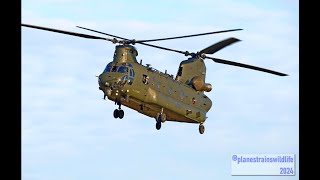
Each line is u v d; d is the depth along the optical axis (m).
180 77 142.88
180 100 137.00
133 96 124.12
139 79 123.75
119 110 123.56
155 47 131.88
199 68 145.38
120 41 125.19
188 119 141.62
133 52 124.56
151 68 128.88
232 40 132.62
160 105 129.75
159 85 129.75
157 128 131.38
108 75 120.56
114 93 121.38
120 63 122.31
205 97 147.25
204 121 147.38
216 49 141.88
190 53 145.25
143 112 131.50
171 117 139.88
